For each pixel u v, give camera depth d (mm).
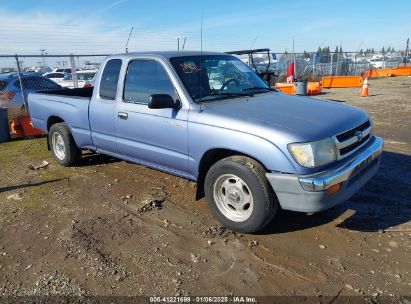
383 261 3400
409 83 21906
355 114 4168
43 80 13055
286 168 3461
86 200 4980
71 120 6016
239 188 3830
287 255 3537
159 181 5586
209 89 4500
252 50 8055
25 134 9320
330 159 3543
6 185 5676
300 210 3500
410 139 7793
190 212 4512
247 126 3686
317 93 17172
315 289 3053
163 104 4188
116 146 5289
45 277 3324
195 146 4125
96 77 5516
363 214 4285
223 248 3695
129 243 3832
